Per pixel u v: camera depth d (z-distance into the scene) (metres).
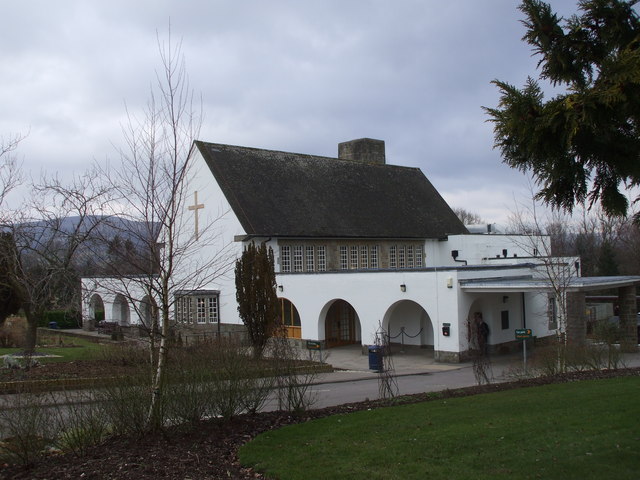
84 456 8.69
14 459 8.30
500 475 7.65
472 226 52.00
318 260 35.78
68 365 18.67
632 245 53.09
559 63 7.32
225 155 36.88
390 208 42.41
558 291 21.80
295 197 37.28
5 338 29.30
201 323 34.25
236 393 10.82
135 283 11.80
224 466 8.31
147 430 9.69
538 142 7.12
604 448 8.66
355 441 9.48
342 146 50.41
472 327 26.09
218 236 34.25
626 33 7.02
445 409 11.97
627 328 29.98
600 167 7.63
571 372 18.12
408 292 27.48
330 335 33.28
